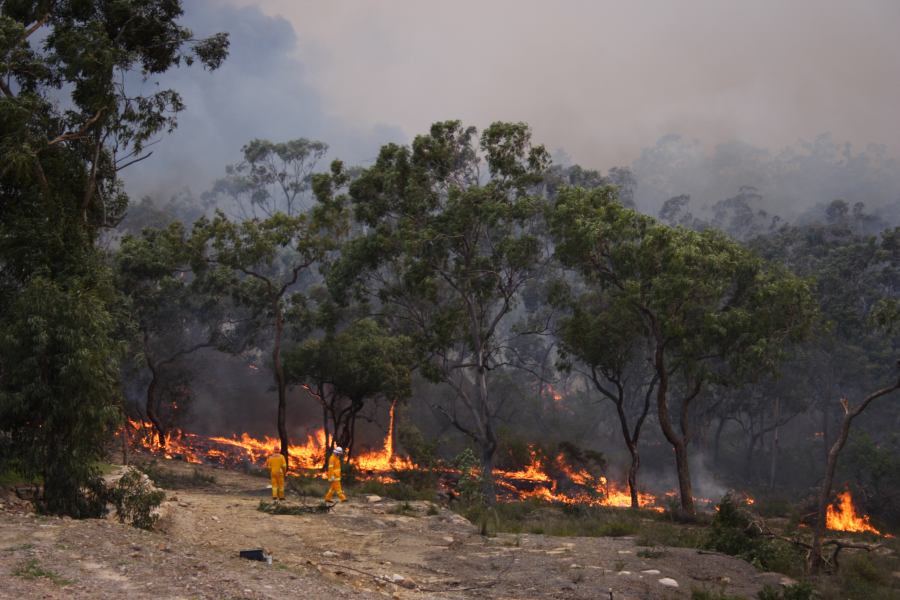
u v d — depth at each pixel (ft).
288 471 120.16
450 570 44.86
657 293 101.91
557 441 191.72
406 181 123.44
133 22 78.59
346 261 127.03
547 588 40.55
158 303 141.28
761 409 217.56
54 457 45.85
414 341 130.62
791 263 247.91
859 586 50.08
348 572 40.98
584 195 115.24
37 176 63.16
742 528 60.59
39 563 29.66
